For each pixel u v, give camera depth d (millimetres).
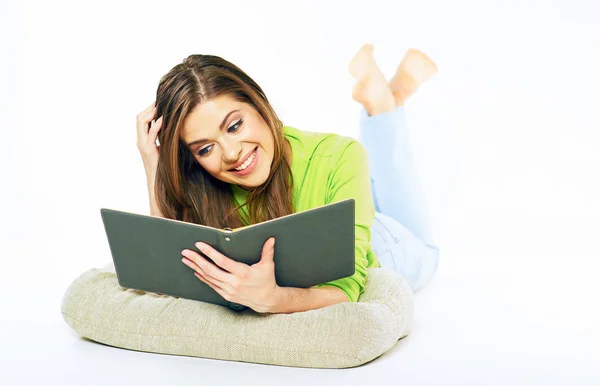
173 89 2742
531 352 2637
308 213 2457
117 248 2627
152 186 2990
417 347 2691
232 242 2449
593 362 2545
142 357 2625
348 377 2426
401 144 3686
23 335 2863
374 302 2699
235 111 2713
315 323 2531
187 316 2637
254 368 2520
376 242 3314
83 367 2541
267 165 2824
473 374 2449
